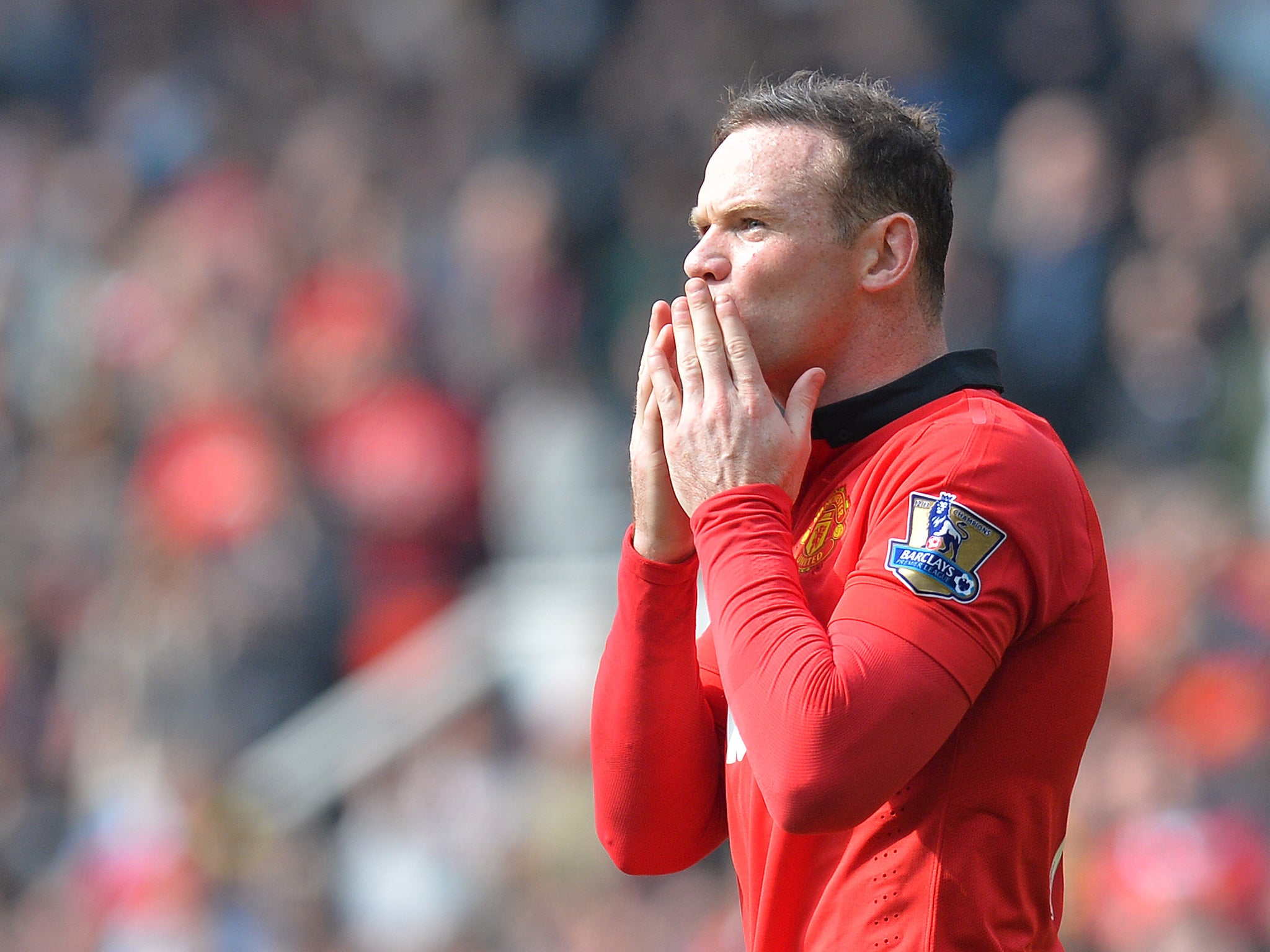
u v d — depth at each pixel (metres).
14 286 38.09
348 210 37.25
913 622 7.06
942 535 7.19
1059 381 28.42
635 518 8.45
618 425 31.55
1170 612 22.97
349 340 31.83
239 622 27.88
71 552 31.52
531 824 24.62
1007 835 7.48
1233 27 33.47
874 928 7.39
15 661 30.20
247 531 28.75
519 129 38.16
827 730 6.89
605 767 8.52
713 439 7.65
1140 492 26.09
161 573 28.98
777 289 7.87
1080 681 7.62
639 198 35.69
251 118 42.50
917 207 7.98
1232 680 21.95
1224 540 23.95
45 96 44.72
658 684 8.38
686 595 8.38
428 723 26.56
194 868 24.91
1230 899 20.00
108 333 35.22
